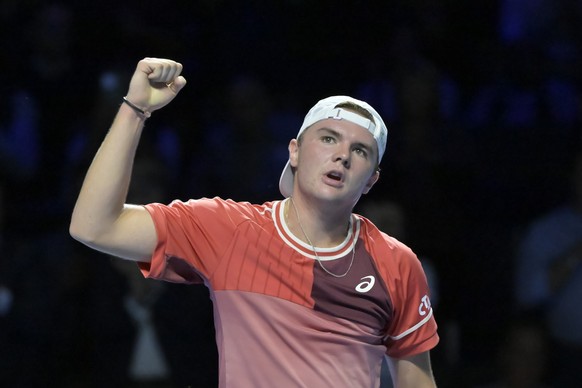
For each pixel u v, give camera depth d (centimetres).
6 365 2181
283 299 1174
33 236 2528
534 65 3006
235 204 1227
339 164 1183
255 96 2595
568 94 2978
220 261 1180
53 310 2212
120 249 1146
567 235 2398
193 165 2670
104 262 2144
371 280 1205
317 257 1193
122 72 2612
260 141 2580
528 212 2797
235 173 2541
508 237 2614
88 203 1116
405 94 2700
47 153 2733
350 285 1193
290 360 1166
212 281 1182
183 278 1197
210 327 2159
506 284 2570
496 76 2997
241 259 1180
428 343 1261
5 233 2544
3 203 2508
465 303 2539
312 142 1203
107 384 2108
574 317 2338
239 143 2572
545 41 3034
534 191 2811
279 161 2581
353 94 2902
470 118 2941
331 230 1213
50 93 2786
